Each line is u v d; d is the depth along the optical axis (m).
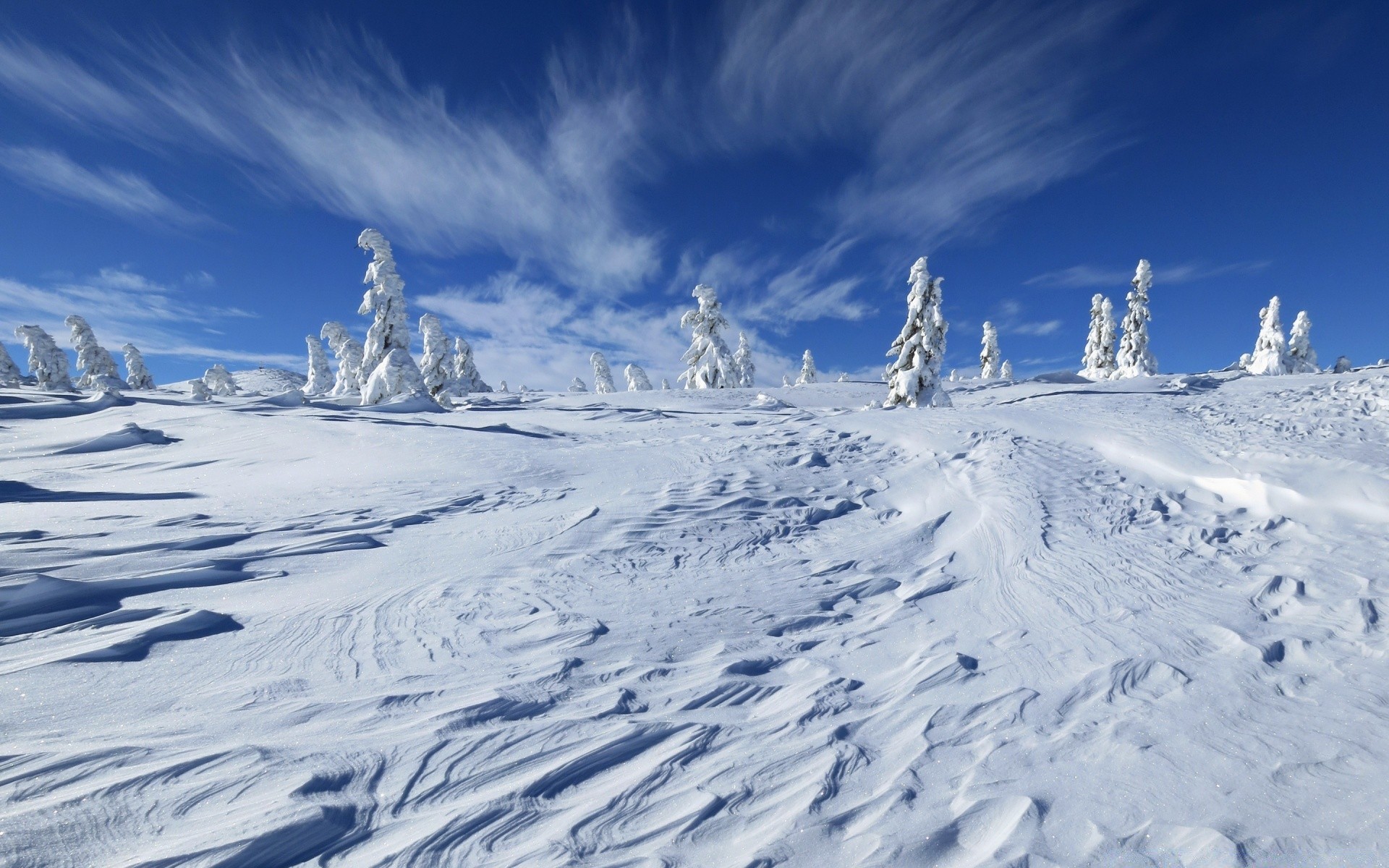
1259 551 5.46
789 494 8.29
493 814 2.47
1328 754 2.71
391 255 25.02
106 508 7.77
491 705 3.27
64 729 2.91
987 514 6.98
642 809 2.55
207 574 5.28
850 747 2.99
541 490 8.71
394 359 24.05
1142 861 2.19
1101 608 4.60
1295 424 8.74
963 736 3.06
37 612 4.24
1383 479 6.14
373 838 2.32
